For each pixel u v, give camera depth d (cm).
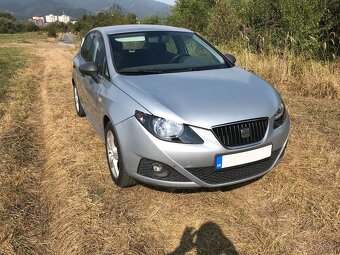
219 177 340
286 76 815
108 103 391
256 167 354
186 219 345
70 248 311
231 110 338
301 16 999
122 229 332
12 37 6556
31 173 448
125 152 354
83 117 658
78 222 341
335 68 845
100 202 373
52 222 351
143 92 364
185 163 327
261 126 345
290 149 474
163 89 368
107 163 448
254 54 993
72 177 425
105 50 456
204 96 355
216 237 320
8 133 580
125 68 427
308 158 450
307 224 332
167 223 341
